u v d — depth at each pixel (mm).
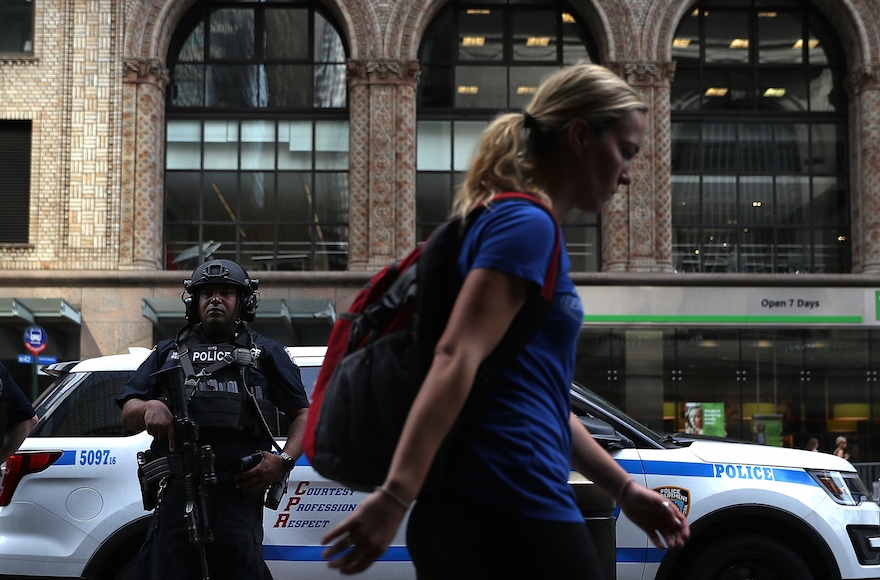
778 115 23562
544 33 23469
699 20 23703
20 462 5809
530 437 1866
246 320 4383
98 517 5715
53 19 22422
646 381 22375
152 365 4258
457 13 23453
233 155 22953
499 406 1881
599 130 2023
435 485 1854
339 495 5879
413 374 1902
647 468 6008
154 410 3947
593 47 23453
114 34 22359
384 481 2004
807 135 23594
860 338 22656
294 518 5863
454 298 1909
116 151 22188
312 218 22797
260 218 22812
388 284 2115
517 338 1865
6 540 5715
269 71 23172
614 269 22422
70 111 22266
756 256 23234
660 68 22719
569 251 23203
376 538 1715
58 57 22375
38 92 22312
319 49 23234
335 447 2016
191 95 23094
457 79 23297
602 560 3766
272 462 4043
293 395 4250
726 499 5988
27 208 22312
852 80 22984
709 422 22344
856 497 6289
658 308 22203
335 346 2217
